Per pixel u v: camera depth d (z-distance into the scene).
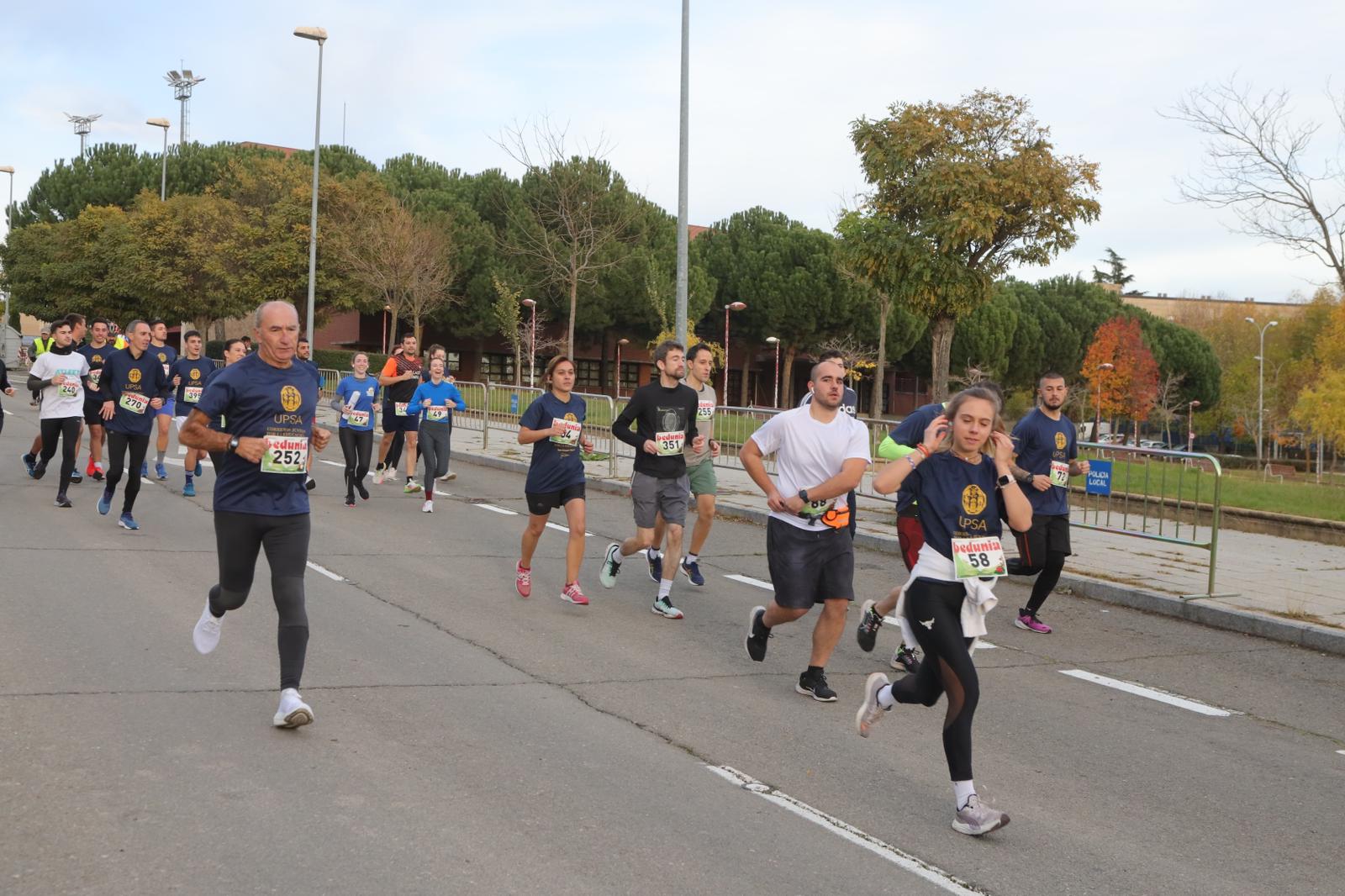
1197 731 6.08
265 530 5.16
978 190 19.38
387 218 42.56
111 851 3.68
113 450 10.37
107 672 5.75
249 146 55.84
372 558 9.80
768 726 5.61
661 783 4.69
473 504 13.88
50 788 4.19
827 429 6.12
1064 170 19.25
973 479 4.59
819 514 6.04
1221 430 82.31
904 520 7.12
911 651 7.00
